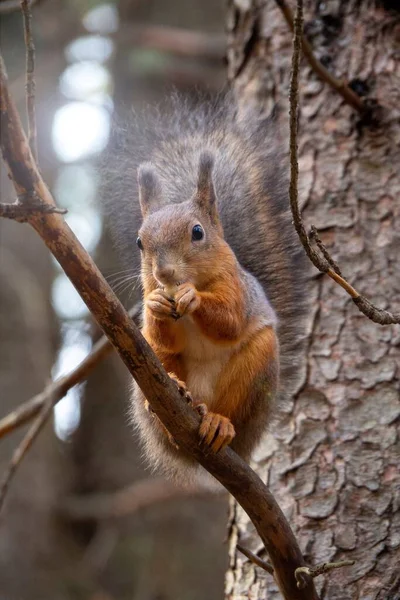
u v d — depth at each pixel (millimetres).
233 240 10562
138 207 10578
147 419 9336
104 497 20375
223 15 23234
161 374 7500
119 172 10914
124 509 19328
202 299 8648
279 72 12203
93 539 20109
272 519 7969
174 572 19562
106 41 20812
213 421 7867
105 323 7238
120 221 10641
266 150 10883
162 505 20297
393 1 11711
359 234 11031
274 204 10664
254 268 10516
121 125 11266
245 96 12438
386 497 9617
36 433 10969
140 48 20031
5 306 21469
